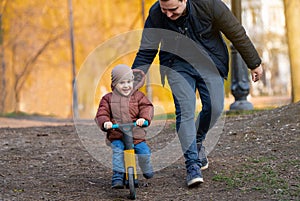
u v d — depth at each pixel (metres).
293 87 29.08
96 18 59.84
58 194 10.68
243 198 9.84
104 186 11.25
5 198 10.36
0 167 12.94
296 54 28.94
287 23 29.17
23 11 58.25
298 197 9.67
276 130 14.39
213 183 10.83
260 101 51.28
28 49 58.47
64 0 59.06
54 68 59.91
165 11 10.08
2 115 42.84
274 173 10.96
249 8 84.62
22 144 15.97
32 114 45.84
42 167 12.96
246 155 12.53
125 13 59.31
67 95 60.06
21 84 58.03
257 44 85.25
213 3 10.35
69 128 19.39
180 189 10.66
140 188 10.93
